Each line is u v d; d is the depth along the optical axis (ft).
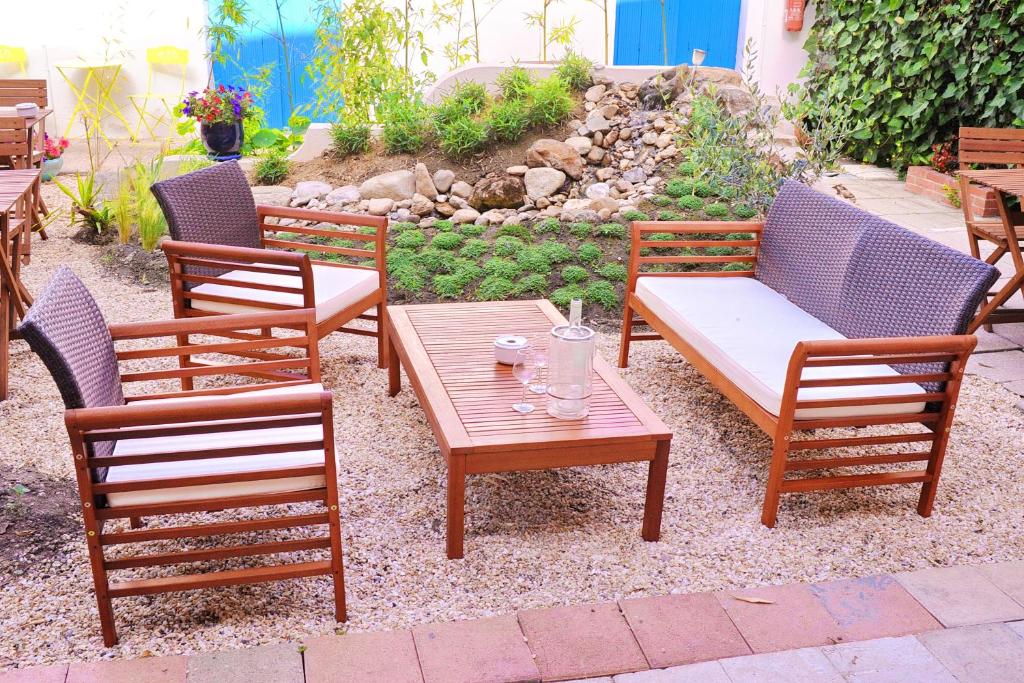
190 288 13.34
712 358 11.91
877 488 11.49
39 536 9.73
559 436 9.55
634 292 14.64
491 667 8.02
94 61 28.66
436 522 10.37
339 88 25.22
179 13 29.22
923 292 11.09
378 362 14.70
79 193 21.61
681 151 21.07
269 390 10.01
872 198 24.50
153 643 8.25
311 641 8.30
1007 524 10.67
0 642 8.20
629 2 30.94
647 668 8.10
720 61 32.09
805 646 8.44
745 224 14.67
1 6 28.19
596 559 9.79
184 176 13.57
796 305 13.69
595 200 19.35
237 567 9.48
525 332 12.66
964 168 17.01
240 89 24.79
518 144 21.43
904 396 10.30
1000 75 23.22
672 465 11.84
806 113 21.77
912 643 8.49
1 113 19.54
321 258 18.11
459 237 18.57
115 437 7.68
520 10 30.42
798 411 10.27
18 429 12.13
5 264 13.39
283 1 29.25
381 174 21.30
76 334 8.36
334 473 8.24
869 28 27.22
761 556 9.92
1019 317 15.93
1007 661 8.26
